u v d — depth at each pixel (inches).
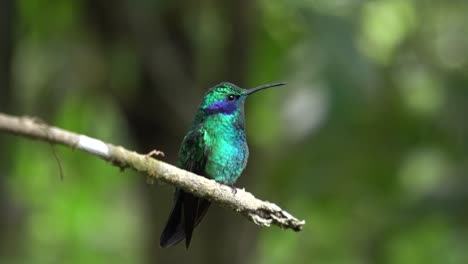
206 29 460.1
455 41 480.7
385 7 479.8
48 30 478.9
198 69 466.6
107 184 594.6
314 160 460.4
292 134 435.5
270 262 567.2
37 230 612.1
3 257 491.5
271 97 484.1
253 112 491.2
